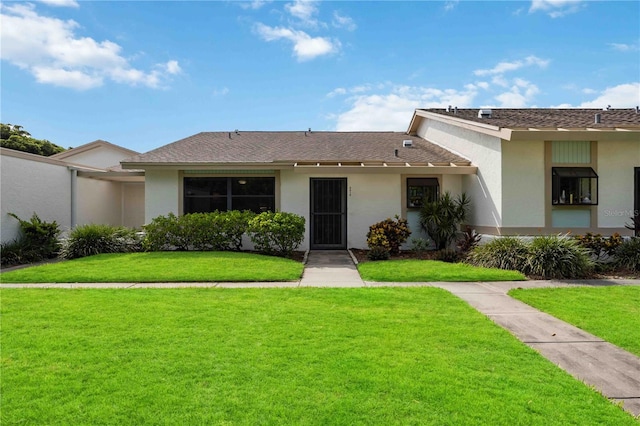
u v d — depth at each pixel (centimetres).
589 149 1152
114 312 623
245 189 1407
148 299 716
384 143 1659
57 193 1516
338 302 700
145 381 378
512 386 374
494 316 637
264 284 898
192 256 1160
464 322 579
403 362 427
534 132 1070
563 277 959
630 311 659
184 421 310
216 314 614
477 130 1241
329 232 1412
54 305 667
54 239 1375
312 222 1407
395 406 334
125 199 2033
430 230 1348
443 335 518
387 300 716
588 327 576
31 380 378
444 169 1297
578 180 1158
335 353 451
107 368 407
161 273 969
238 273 970
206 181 1404
